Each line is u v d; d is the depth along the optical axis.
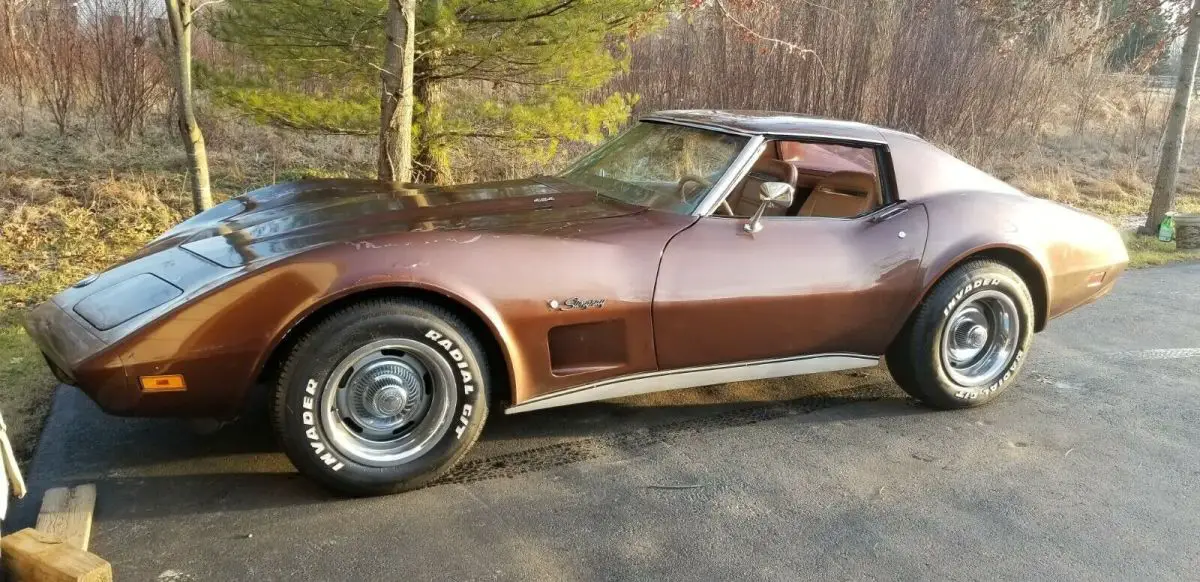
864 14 12.18
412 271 2.87
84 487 2.89
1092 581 2.74
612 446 3.59
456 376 3.02
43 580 2.29
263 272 2.74
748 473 3.40
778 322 3.61
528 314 3.08
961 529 3.03
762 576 2.67
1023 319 4.18
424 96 7.38
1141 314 6.08
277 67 6.91
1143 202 11.65
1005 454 3.70
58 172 7.82
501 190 3.90
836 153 4.02
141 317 2.73
